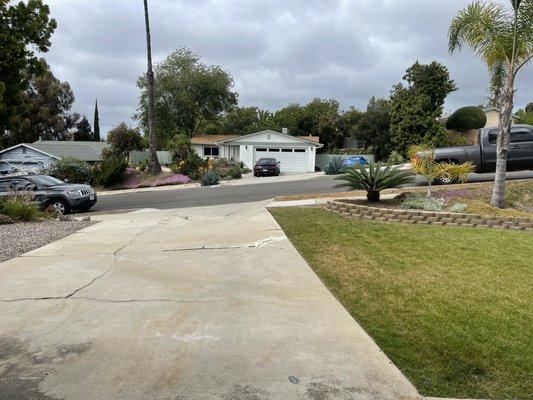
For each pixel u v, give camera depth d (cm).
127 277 589
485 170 1506
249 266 637
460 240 785
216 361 353
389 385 320
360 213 1029
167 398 301
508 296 510
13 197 1352
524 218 916
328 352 370
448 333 412
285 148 3884
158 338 396
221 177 2952
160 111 4866
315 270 616
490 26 1087
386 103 4447
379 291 527
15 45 2117
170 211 1437
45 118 5888
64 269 634
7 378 328
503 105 1074
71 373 335
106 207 1822
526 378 338
